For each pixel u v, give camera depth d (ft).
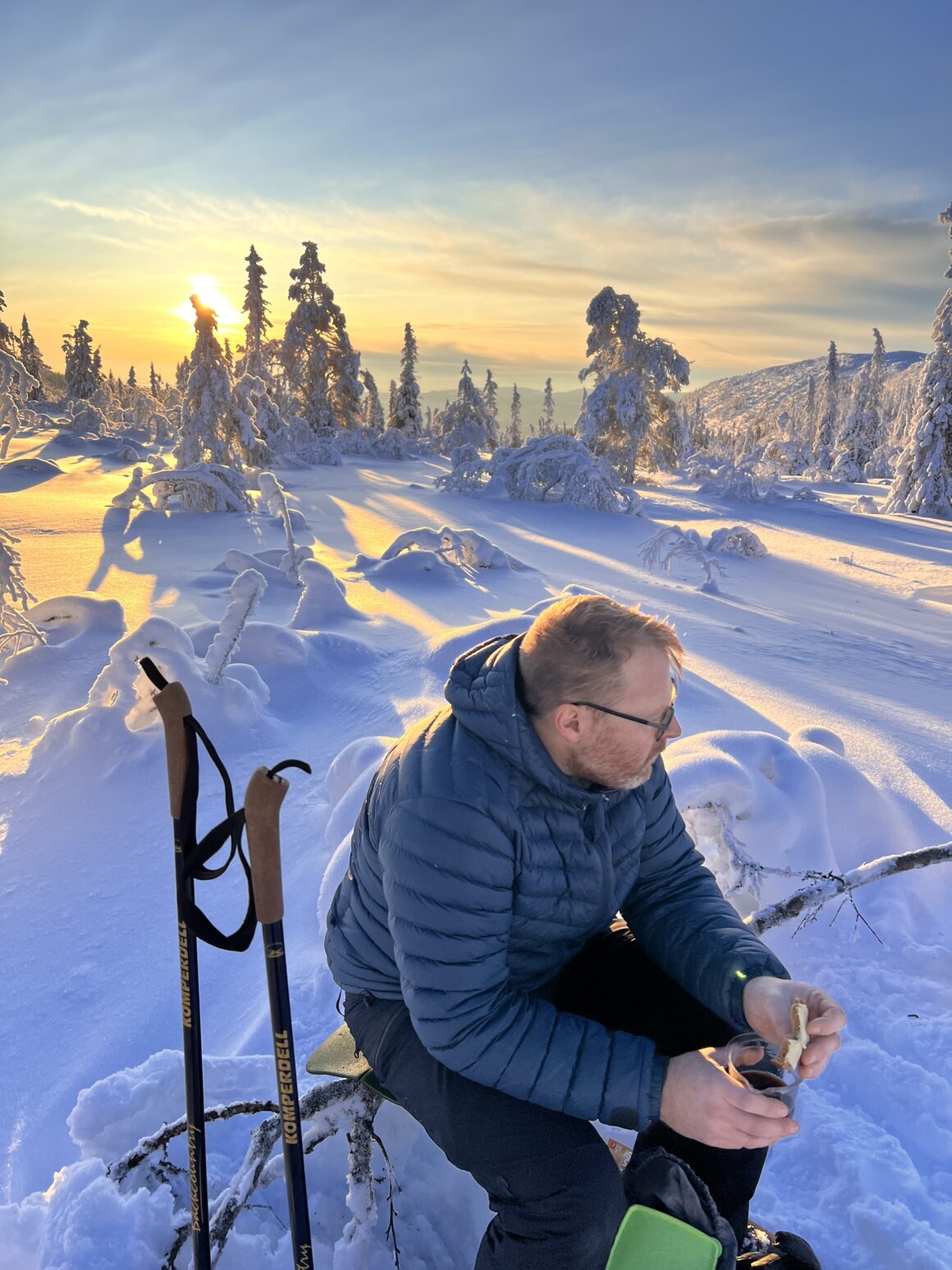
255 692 17.13
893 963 9.59
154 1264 5.68
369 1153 6.14
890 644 28.09
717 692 19.58
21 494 60.70
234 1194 5.94
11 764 14.76
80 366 165.68
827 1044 5.09
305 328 123.34
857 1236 6.24
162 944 10.03
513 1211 5.05
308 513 57.52
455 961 5.05
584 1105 5.02
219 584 31.45
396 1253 5.86
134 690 15.42
